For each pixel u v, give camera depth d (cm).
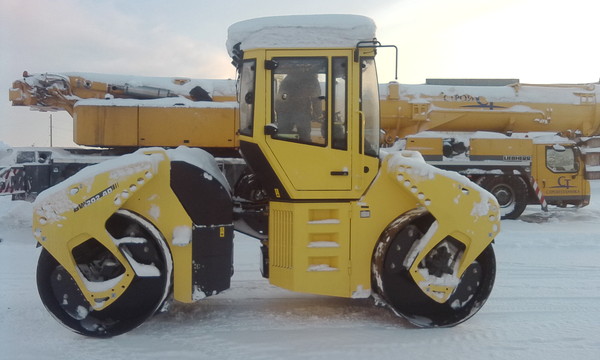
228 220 484
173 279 468
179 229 470
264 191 538
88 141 1023
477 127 1367
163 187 468
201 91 1179
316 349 431
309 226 480
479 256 498
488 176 1317
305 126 486
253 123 485
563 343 448
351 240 484
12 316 511
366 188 491
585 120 1384
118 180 440
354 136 486
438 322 486
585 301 582
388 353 424
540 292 620
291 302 565
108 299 450
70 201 434
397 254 480
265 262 526
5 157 1072
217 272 479
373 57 498
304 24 489
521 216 1406
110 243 441
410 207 492
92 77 1157
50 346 435
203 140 1024
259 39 488
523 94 1370
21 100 1143
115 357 412
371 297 508
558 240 978
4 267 734
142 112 1023
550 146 1359
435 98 1342
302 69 489
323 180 484
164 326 485
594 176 1362
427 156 1298
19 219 1134
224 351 425
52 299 458
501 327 490
